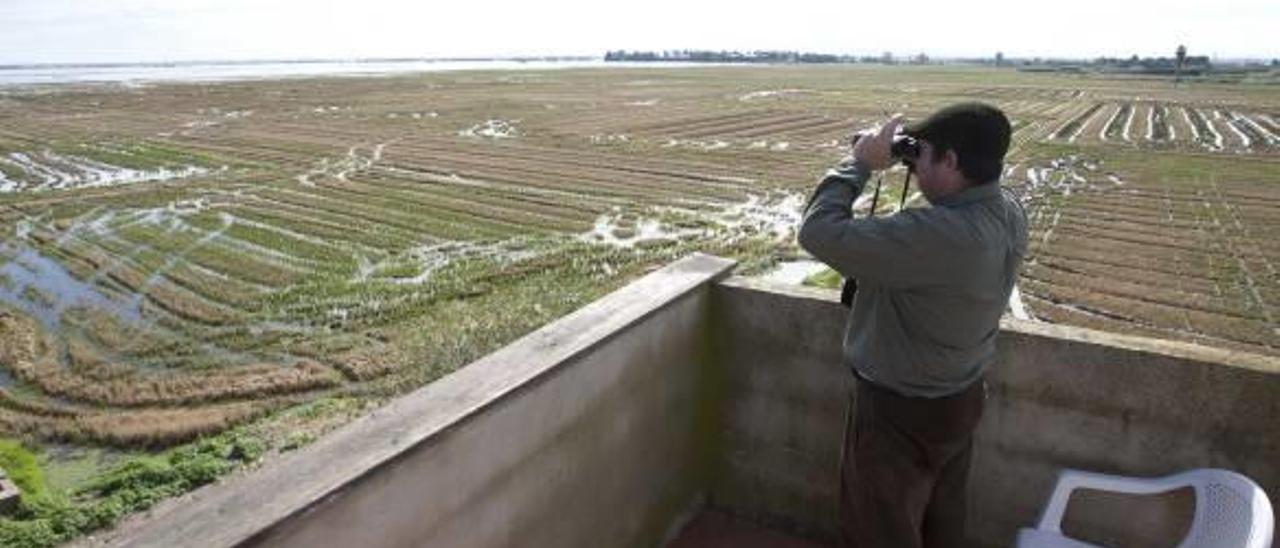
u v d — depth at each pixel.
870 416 2.82
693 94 67.19
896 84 84.44
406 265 16.77
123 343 12.38
